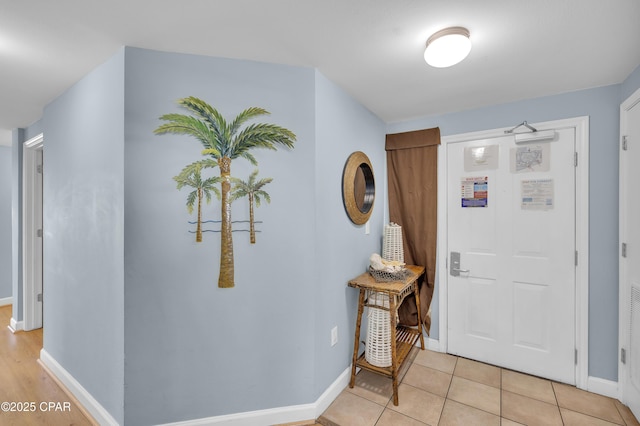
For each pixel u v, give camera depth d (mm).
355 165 2174
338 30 1416
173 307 1579
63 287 2127
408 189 2703
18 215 3102
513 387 2082
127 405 1521
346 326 2135
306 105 1768
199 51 1600
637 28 1361
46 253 2373
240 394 1675
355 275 2268
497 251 2348
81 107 1929
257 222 1703
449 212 2537
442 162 2557
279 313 1734
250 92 1698
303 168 1770
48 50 1597
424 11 1271
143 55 1561
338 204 2037
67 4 1239
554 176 2145
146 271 1542
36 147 2994
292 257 1754
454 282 2523
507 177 2307
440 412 1827
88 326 1843
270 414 1707
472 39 1464
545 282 2182
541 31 1397
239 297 1672
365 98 2227
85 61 1710
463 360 2447
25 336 2936
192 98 1612
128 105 1523
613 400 1921
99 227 1734
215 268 1642
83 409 1868
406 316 2666
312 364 1771
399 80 1936
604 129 1974
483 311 2410
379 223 2725
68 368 2070
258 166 1706
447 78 1899
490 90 2074
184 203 1598
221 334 1647
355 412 1825
